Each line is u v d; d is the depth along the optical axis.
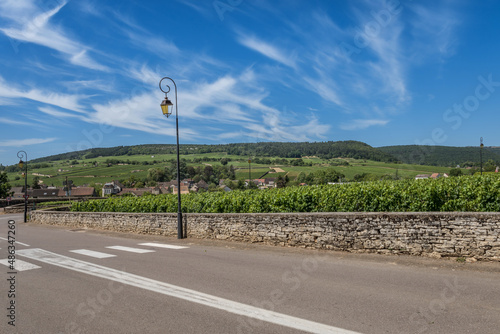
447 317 4.71
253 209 14.00
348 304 5.36
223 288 6.45
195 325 4.74
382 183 11.90
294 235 10.95
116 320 5.01
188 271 7.95
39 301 5.95
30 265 9.07
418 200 10.07
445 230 8.34
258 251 10.62
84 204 26.77
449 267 7.51
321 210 12.19
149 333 4.52
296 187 14.76
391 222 9.09
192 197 18.30
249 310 5.25
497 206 8.85
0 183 59.69
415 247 8.73
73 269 8.47
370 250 9.41
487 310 4.91
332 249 10.08
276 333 4.40
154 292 6.32
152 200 20.72
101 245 13.26
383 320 4.69
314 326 4.58
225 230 13.11
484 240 7.88
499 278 6.49
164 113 14.30
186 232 14.72
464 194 9.42
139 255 10.42
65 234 18.81
